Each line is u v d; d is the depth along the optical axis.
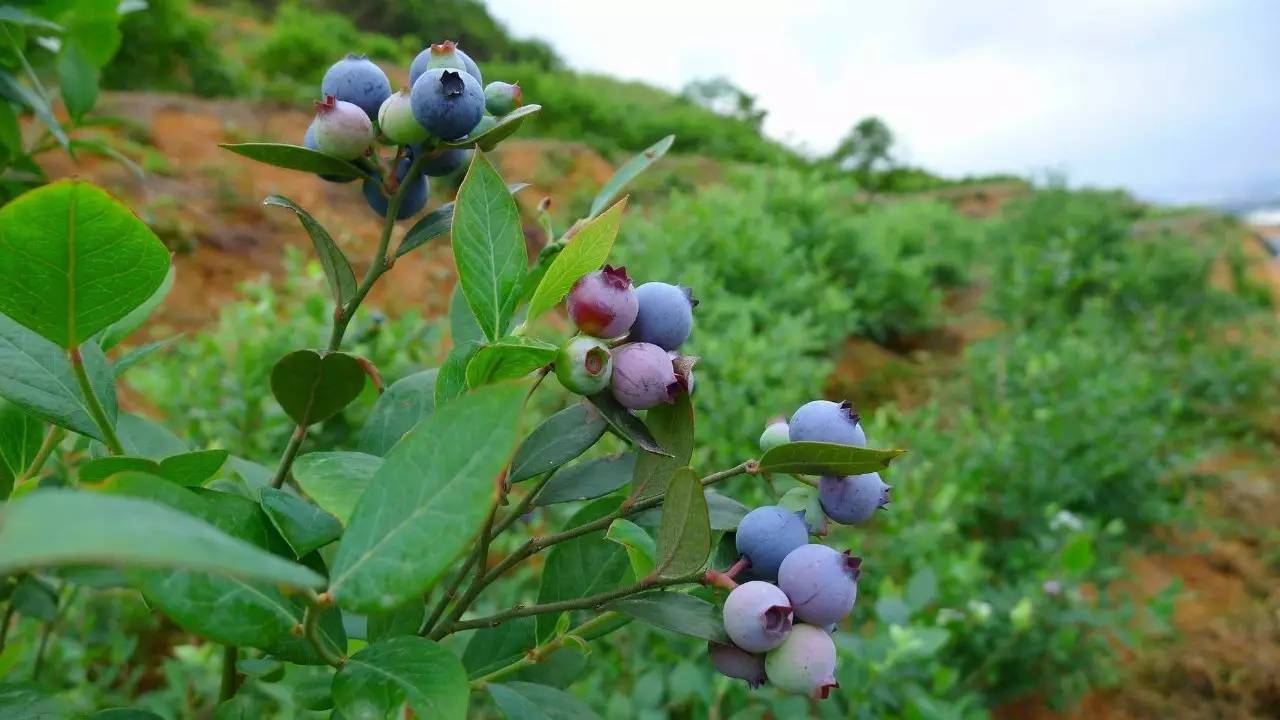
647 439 0.17
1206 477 1.22
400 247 0.21
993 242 2.31
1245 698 0.85
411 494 0.14
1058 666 0.76
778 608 0.16
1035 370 1.16
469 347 0.18
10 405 0.23
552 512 0.79
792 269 1.64
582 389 0.16
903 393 1.55
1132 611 0.76
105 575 0.18
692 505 0.16
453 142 0.20
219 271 1.56
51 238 0.15
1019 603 0.70
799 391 1.04
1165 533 1.16
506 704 0.21
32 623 0.50
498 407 0.14
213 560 0.09
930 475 0.96
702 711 0.55
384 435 0.23
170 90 2.62
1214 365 1.53
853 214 2.43
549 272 0.17
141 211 1.56
